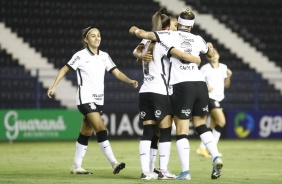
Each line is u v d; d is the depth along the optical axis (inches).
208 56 1139.3
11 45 3238.2
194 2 3666.3
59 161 1659.7
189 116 1106.1
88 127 1273.4
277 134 2945.4
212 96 1815.9
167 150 1128.8
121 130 2741.1
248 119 2908.5
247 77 3351.4
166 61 1112.8
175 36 1103.0
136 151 2059.5
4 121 2603.3
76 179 1139.3
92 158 1760.6
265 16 3722.9
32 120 2647.6
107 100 3122.5
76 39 3371.1
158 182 1066.1
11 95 3078.2
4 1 3344.0
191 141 2706.7
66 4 3442.4
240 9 3710.6
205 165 1510.8
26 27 3314.5
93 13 3474.4
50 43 3312.0
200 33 3585.1
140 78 3097.9
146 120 1126.4
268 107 3339.1
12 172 1314.0
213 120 1862.7
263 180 1131.9
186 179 1112.8
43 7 3393.2
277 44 3639.3
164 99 1108.5
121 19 3506.4
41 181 1094.4
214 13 3661.4
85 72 1237.1
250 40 3614.7
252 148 2249.0
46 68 3019.2
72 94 3102.9
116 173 1232.8
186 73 1103.0
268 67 3543.3
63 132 2699.3
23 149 2192.4
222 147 2306.8
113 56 3371.1
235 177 1189.7
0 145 2431.1
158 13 1136.2
